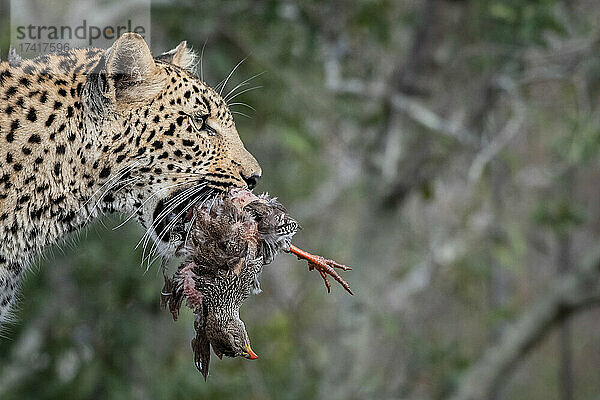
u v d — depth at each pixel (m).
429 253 31.08
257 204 11.95
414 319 34.47
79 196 13.00
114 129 12.82
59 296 24.97
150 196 13.19
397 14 27.09
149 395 25.39
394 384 31.91
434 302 34.88
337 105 25.17
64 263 24.14
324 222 33.06
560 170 28.84
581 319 42.66
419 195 30.56
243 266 11.55
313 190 31.83
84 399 25.56
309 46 23.77
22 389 24.83
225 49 23.67
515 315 31.88
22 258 13.11
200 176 13.21
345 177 30.78
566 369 37.72
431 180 25.91
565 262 36.59
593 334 42.50
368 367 28.80
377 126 25.47
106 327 24.97
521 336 29.00
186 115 13.06
